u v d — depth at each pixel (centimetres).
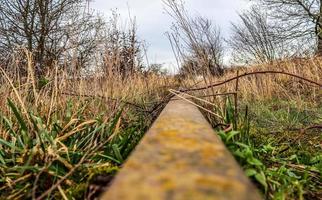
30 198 177
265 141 305
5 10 1311
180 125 135
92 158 216
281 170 201
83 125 264
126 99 396
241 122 269
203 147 99
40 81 398
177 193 67
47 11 1312
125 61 508
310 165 244
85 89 368
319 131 359
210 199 64
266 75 739
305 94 636
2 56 444
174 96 325
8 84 304
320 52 1110
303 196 192
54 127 250
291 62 863
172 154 92
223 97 323
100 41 388
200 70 338
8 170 192
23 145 222
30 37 1301
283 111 494
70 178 192
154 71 797
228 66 1670
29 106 304
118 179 77
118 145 238
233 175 77
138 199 65
